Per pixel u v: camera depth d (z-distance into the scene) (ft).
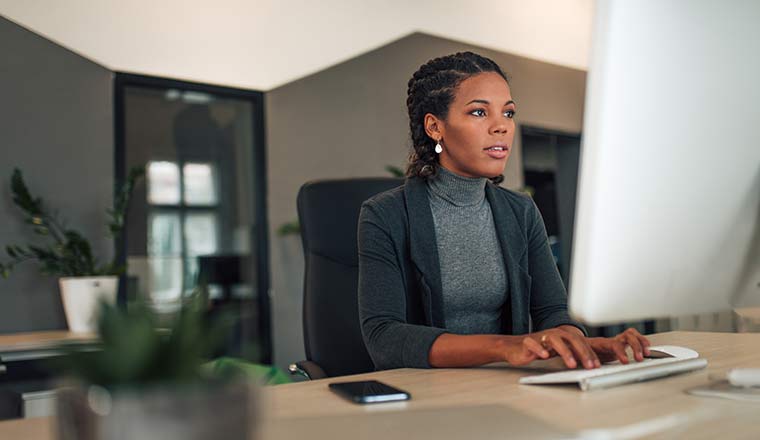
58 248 11.89
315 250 5.84
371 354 4.40
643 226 2.50
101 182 13.48
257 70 15.71
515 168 20.94
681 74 2.47
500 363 3.76
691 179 2.56
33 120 12.75
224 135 15.57
